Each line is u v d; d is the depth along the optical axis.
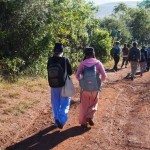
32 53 16.34
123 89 15.46
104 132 8.80
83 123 9.06
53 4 18.41
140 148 7.75
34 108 10.68
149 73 23.41
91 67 8.77
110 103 12.18
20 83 13.85
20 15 15.91
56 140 8.12
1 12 15.68
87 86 8.73
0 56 15.32
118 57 24.48
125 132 8.88
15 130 8.67
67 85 8.55
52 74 8.42
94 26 30.56
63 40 20.25
